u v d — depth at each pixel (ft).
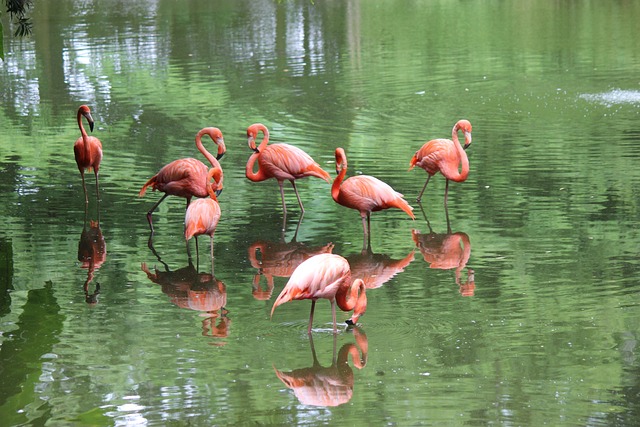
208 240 39.86
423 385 25.52
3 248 38.58
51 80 79.56
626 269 34.83
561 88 73.31
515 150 54.29
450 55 90.99
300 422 23.45
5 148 57.21
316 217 43.29
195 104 69.31
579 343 28.22
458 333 29.22
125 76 80.84
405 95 71.51
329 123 62.23
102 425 23.31
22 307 31.99
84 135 45.21
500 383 25.55
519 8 129.80
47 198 46.55
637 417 23.41
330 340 28.89
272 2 136.46
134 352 28.09
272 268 36.04
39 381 26.07
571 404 24.23
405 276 34.76
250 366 27.02
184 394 25.20
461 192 46.44
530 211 42.73
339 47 96.37
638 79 76.28
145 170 51.67
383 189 39.42
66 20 117.70
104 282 34.53
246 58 89.56
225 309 31.73
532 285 33.42
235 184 49.34
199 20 116.88
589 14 121.39
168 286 34.06
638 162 50.49
